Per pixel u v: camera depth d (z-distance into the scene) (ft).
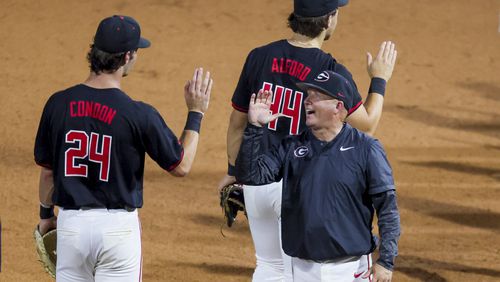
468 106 188.96
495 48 226.79
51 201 66.49
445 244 118.21
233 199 77.51
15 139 158.20
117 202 62.85
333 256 62.08
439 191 140.56
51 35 217.97
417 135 170.40
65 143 62.39
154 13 236.22
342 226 61.82
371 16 243.60
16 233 115.24
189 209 128.88
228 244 115.85
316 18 69.10
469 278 105.81
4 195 130.62
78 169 62.39
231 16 238.27
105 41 62.03
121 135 62.03
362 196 62.18
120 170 62.64
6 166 143.74
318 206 61.57
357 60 212.23
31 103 178.19
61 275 64.28
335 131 62.59
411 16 245.65
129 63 63.87
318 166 61.82
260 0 250.37
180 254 111.14
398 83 199.72
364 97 189.57
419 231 123.24
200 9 241.35
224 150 157.28
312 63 69.31
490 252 115.75
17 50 207.82
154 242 115.14
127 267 64.23
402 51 220.43
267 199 69.15
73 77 195.21
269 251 71.87
